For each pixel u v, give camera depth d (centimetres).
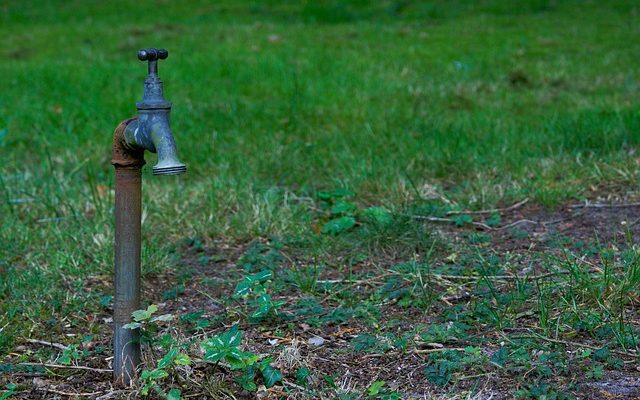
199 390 328
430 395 320
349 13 1462
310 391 326
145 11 1614
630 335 355
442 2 1550
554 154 631
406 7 1521
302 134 737
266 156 664
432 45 1134
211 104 839
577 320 371
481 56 1046
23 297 430
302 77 948
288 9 1562
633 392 316
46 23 1505
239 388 331
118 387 334
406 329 383
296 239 504
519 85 903
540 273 434
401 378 338
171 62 1051
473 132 703
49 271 462
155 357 348
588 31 1212
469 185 580
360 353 360
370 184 587
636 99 809
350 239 499
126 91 909
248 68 995
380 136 706
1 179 604
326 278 453
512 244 484
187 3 1686
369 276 448
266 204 551
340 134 718
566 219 519
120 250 327
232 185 592
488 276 432
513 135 683
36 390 339
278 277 453
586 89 871
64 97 888
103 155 700
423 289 412
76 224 535
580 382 324
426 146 662
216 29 1341
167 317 331
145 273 464
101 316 418
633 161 593
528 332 368
